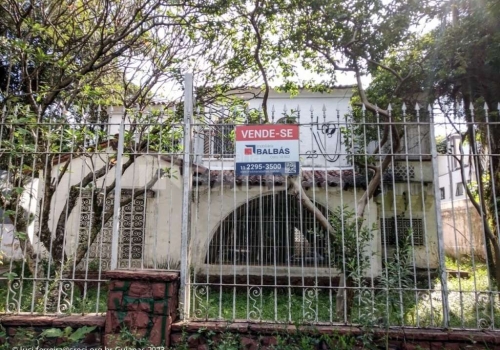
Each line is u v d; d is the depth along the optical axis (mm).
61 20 6961
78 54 6820
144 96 7348
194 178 8180
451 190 4070
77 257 5926
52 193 5789
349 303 4387
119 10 6938
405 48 7238
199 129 5801
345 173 8492
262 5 6414
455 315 5375
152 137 6070
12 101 5168
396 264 3838
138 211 8922
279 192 8805
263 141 4207
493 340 3557
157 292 3832
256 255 8867
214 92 7727
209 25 6961
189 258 4234
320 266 8406
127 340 3703
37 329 3932
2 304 4684
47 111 6574
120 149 4316
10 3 6035
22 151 4492
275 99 11289
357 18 6254
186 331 3811
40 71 6918
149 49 7500
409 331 3676
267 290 7941
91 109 7391
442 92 6605
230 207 9008
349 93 11125
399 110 6520
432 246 9312
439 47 6320
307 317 3949
